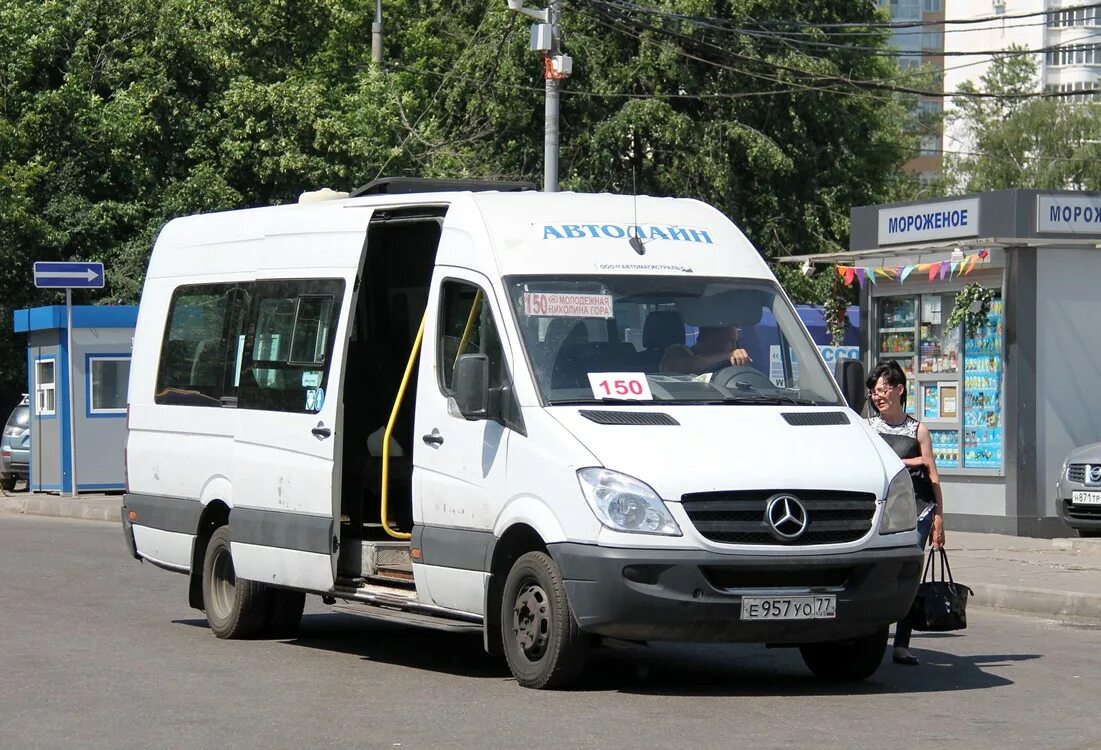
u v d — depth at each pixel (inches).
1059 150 2810.0
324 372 501.0
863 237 1049.5
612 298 452.1
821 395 457.7
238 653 510.3
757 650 525.0
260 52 1812.3
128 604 634.2
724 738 359.6
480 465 439.8
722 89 1790.1
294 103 1705.2
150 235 1647.4
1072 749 354.3
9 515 1164.5
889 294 1013.8
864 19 1907.0
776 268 1834.4
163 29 1712.6
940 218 978.7
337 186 1729.8
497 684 440.5
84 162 1670.8
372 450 527.5
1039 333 922.1
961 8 4977.9
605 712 392.5
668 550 394.9
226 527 550.0
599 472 402.6
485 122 1815.9
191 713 393.1
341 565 508.7
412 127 1875.0
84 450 1261.1
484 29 1808.6
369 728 371.6
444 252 475.2
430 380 467.2
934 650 534.6
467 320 460.8
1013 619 635.5
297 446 507.5
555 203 475.5
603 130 1729.8
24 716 389.7
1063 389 927.7
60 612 604.4
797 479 406.0
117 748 350.6
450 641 550.9
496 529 431.8
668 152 1769.2
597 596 398.9
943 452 970.7
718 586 398.9
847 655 448.8
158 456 587.2
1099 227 938.1
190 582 570.6
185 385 577.6
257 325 540.7
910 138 3063.5
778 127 1830.7
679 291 461.1
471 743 352.5
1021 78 2997.0
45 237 1622.8
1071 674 478.0
